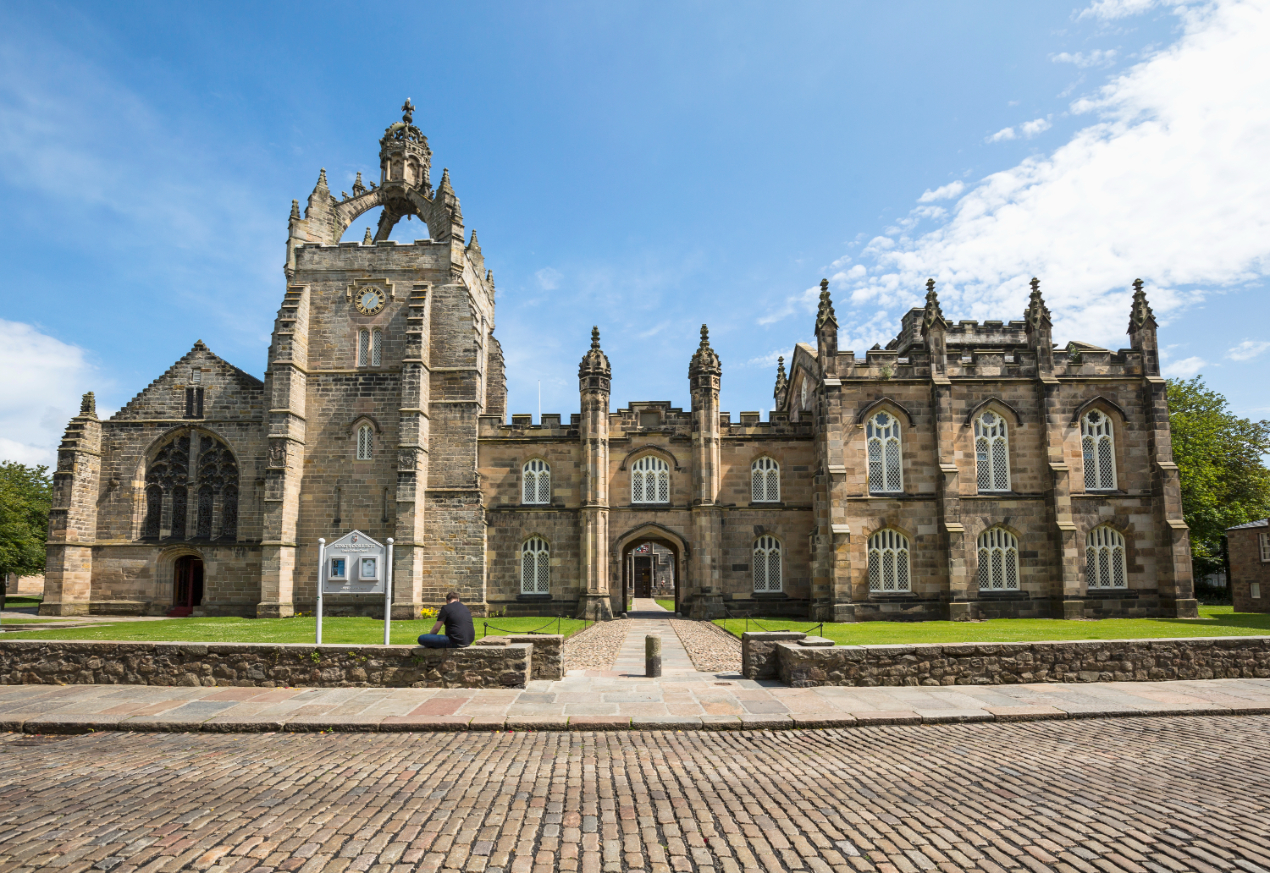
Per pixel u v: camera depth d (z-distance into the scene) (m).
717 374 47.00
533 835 9.29
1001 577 42.03
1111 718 16.36
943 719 15.92
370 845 8.93
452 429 46.53
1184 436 58.66
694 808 10.34
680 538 46.28
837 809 10.28
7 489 68.12
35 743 14.43
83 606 46.16
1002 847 8.88
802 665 19.25
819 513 42.62
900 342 52.69
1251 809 10.23
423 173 53.88
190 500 47.59
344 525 45.84
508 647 19.19
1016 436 42.75
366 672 19.05
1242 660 20.45
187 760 12.96
